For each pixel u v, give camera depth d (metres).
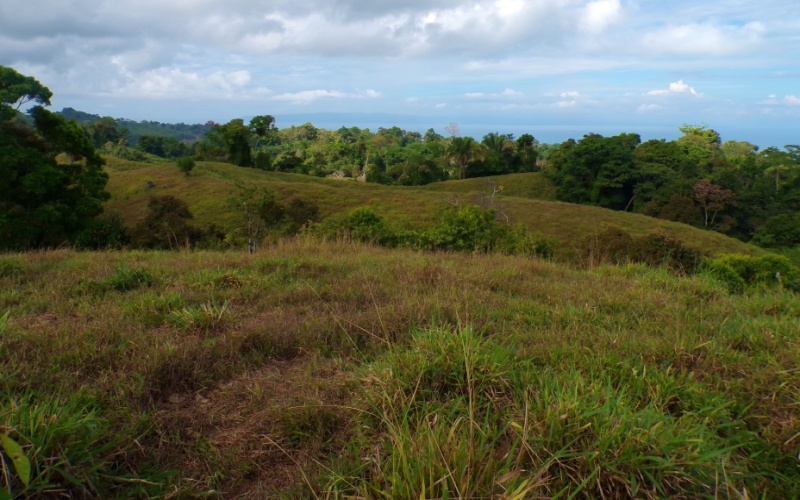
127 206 42.06
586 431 2.21
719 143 96.44
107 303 4.34
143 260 6.81
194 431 2.55
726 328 3.84
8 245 19.28
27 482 1.75
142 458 2.30
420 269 5.78
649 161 58.66
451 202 35.94
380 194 40.44
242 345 3.46
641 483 1.99
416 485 1.84
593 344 3.46
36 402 2.41
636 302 4.70
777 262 11.23
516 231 12.53
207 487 2.19
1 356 2.99
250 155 62.56
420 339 3.13
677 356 3.23
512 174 63.00
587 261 8.02
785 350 3.29
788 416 2.56
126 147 86.56
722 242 33.50
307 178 54.22
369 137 126.69
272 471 2.31
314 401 2.71
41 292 4.66
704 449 2.13
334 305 4.50
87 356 3.06
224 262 6.35
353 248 8.45
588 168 54.47
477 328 3.88
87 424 2.15
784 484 2.15
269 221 19.17
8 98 23.16
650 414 2.29
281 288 5.05
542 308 4.49
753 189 49.47
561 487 2.02
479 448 2.01
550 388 2.55
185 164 46.34
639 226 34.69
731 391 2.84
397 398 2.61
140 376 2.83
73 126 23.47
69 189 23.14
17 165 21.03
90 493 1.97
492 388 2.69
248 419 2.66
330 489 1.97
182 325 3.79
